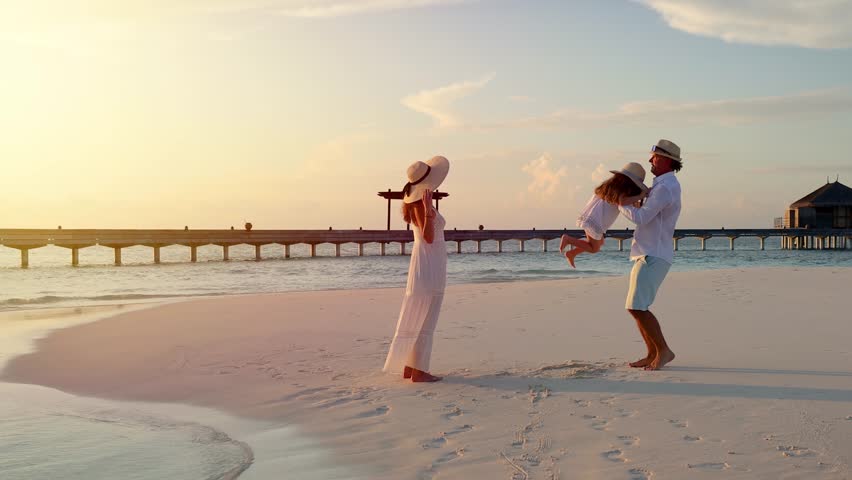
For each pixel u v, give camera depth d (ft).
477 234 247.29
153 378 18.98
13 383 18.92
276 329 28.48
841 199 271.08
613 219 17.43
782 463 10.06
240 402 15.67
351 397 15.49
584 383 15.93
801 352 19.29
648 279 17.15
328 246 422.41
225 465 10.94
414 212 16.88
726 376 16.19
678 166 17.30
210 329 29.14
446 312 31.86
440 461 10.74
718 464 10.11
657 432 11.84
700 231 273.54
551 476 9.80
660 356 17.35
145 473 10.57
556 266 128.36
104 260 202.39
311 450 11.73
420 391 15.76
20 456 11.56
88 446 12.23
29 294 59.26
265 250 358.84
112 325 32.01
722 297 34.55
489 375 17.31
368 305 38.22
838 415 12.59
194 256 175.11
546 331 25.54
